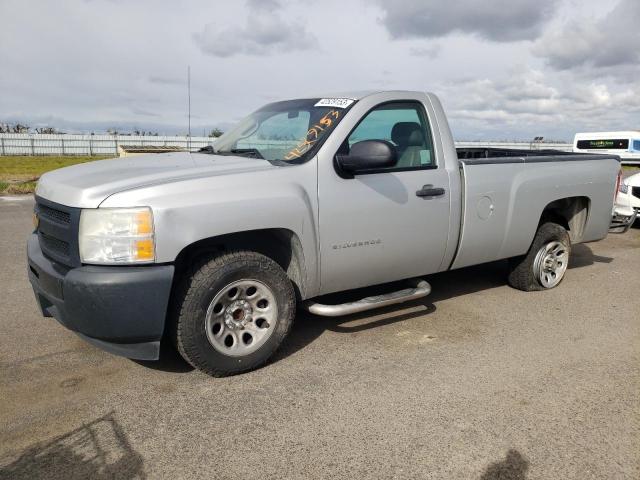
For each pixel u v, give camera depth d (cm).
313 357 371
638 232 915
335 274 377
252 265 332
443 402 310
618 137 1925
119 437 271
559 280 548
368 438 273
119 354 312
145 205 295
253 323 345
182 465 249
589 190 538
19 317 440
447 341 403
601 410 303
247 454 258
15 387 322
